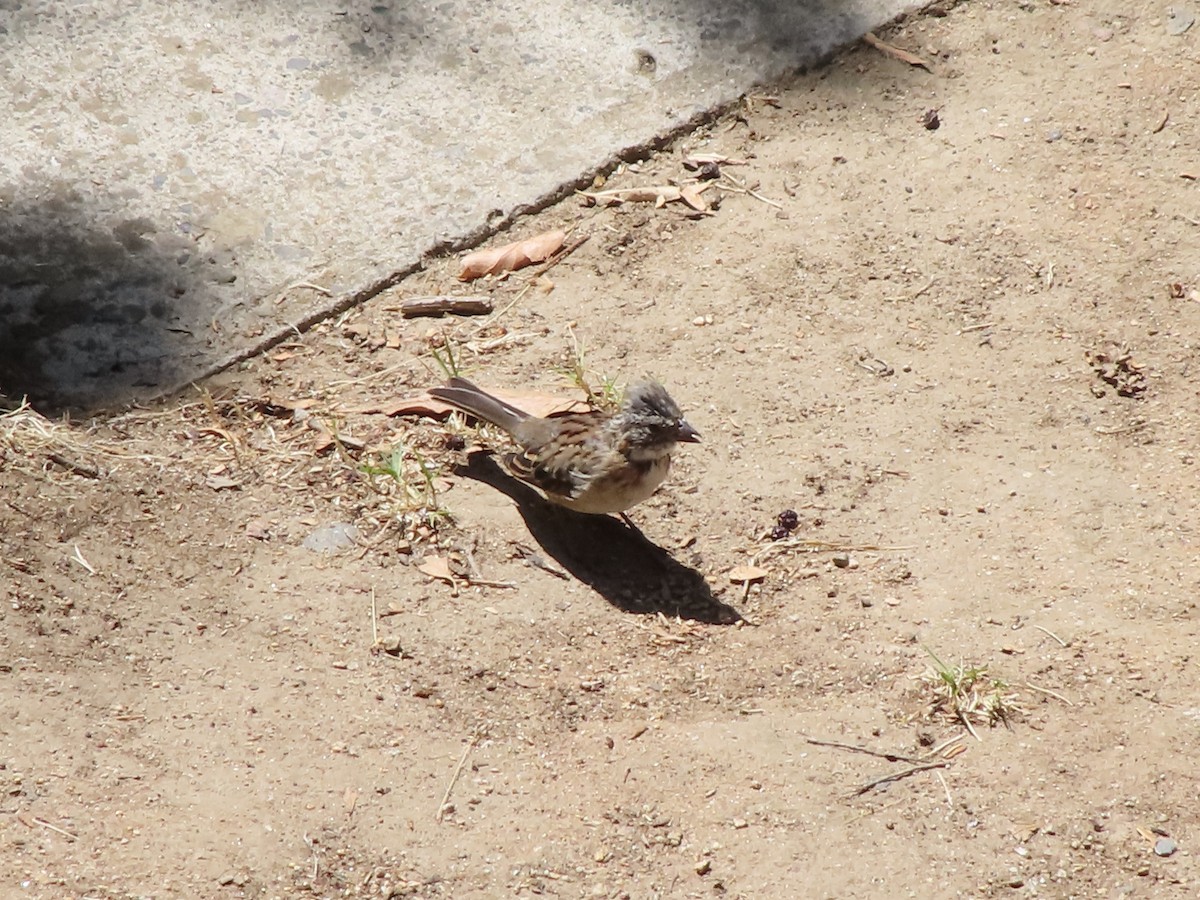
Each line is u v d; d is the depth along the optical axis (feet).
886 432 38.32
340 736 29.66
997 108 48.34
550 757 29.73
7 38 47.21
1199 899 26.68
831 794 28.76
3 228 42.83
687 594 34.40
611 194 45.68
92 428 38.06
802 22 50.60
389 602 33.35
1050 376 40.04
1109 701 30.76
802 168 46.55
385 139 46.16
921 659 32.04
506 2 50.24
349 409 38.88
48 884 25.70
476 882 26.84
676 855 27.50
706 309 42.04
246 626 32.32
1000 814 28.32
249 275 42.52
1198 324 41.34
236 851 26.84
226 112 46.26
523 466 35.32
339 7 49.42
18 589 31.94
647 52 49.32
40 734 28.84
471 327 41.78
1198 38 50.01
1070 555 34.76
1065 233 44.14
